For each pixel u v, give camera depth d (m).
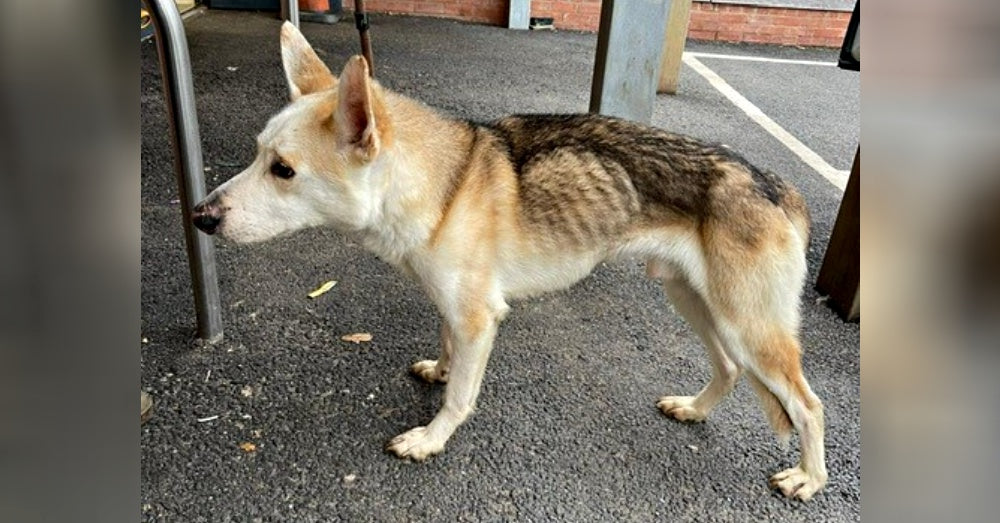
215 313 2.89
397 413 2.64
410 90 6.41
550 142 2.39
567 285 2.51
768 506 2.38
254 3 8.49
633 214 2.34
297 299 3.29
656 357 3.13
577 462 2.49
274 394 2.67
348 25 8.45
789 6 9.64
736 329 2.29
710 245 2.26
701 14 9.62
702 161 2.29
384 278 3.52
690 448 2.61
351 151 2.08
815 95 7.54
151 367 2.73
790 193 2.42
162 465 2.30
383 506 2.24
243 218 2.12
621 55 4.58
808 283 3.84
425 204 2.20
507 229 2.32
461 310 2.32
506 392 2.82
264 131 2.17
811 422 2.35
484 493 2.33
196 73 6.08
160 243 3.57
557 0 9.41
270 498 2.23
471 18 9.48
